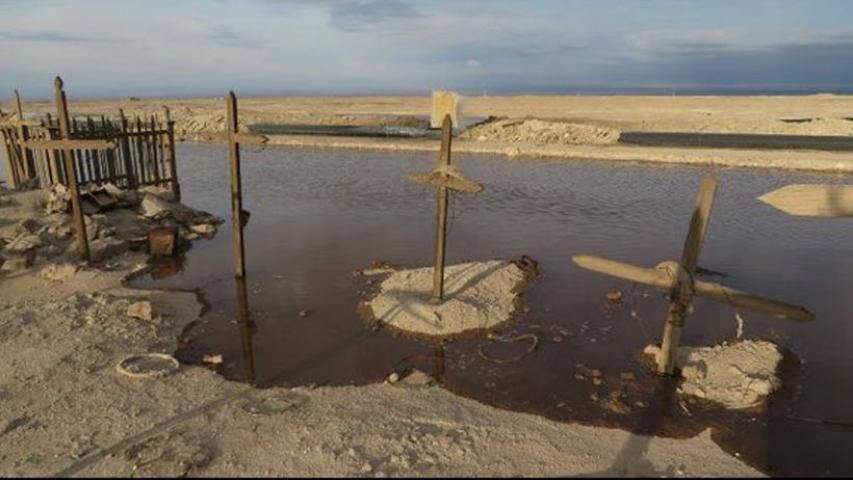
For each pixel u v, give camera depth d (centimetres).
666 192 2130
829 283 1191
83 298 1025
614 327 963
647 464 599
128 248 1366
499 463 592
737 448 639
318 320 982
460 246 1450
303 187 2283
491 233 1577
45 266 1203
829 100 7194
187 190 2231
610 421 689
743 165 2648
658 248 1437
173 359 822
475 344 898
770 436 662
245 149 3453
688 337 929
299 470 571
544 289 1138
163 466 575
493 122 4422
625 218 1745
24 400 706
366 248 1430
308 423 662
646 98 8906
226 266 1280
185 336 921
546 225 1666
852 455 627
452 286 1075
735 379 769
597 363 840
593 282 1177
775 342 910
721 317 1009
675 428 677
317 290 1127
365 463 580
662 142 3572
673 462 604
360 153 3266
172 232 1338
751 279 1218
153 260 1317
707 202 706
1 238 1269
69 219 1383
